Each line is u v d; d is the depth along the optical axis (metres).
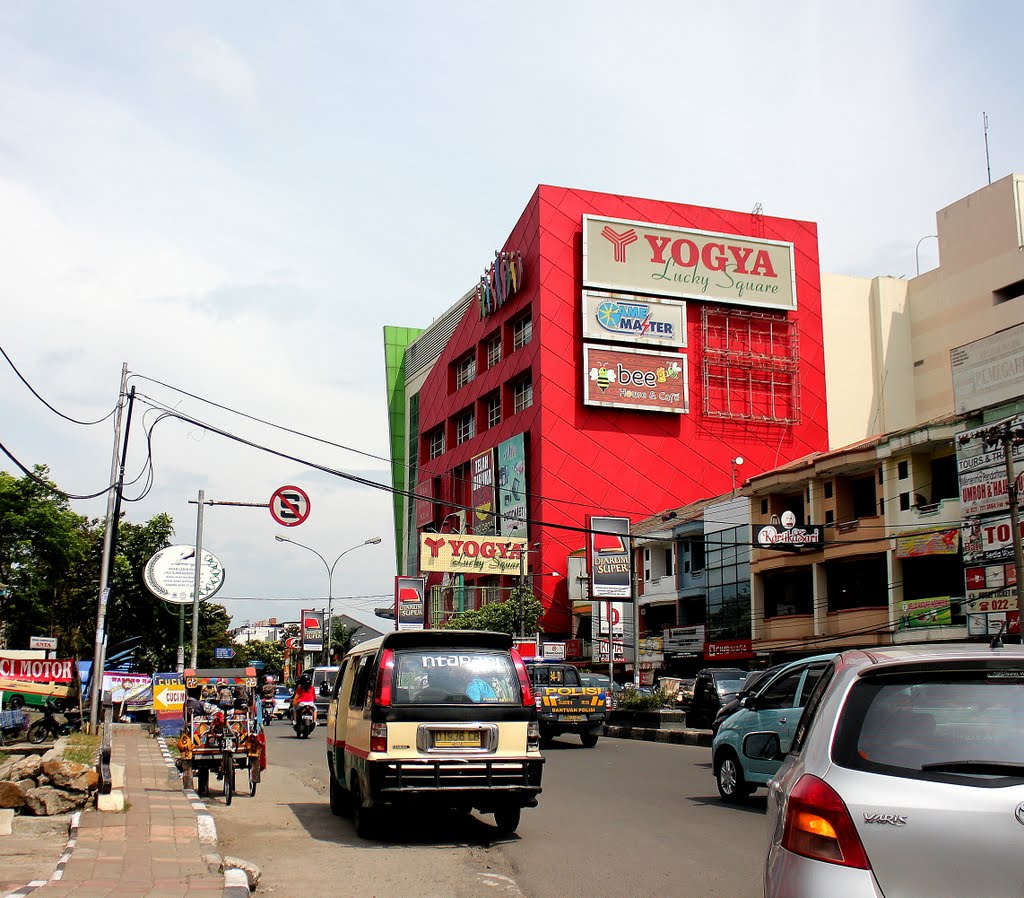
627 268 59.38
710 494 59.38
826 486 38.69
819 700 4.43
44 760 10.91
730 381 60.88
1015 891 3.53
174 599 29.55
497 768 10.06
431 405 77.25
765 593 41.94
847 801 3.77
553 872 8.55
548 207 59.97
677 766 18.36
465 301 73.94
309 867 8.81
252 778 14.12
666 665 47.12
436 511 73.50
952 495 33.78
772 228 63.78
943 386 60.59
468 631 10.52
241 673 22.25
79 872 7.47
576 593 54.78
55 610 42.25
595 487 57.69
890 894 3.62
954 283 60.00
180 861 7.96
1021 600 25.59
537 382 58.16
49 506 39.78
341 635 86.56
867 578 36.72
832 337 63.62
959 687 4.06
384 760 9.84
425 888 7.92
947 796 3.67
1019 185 56.09
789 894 3.77
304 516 28.75
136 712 35.12
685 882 8.10
